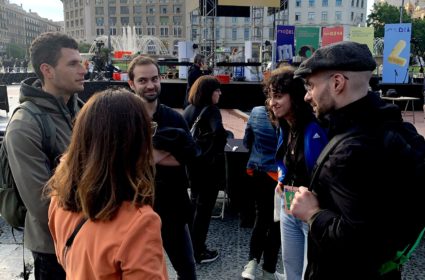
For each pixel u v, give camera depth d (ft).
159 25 298.15
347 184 4.22
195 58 32.27
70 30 344.28
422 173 4.20
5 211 5.95
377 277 4.49
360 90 4.55
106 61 61.87
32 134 5.54
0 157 5.86
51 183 4.31
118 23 304.09
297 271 7.33
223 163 13.55
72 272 3.78
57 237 4.06
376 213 4.18
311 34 48.16
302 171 6.52
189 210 7.54
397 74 44.42
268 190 9.26
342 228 4.22
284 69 6.82
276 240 9.26
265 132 9.11
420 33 161.38
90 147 3.74
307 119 6.41
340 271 4.63
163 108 7.76
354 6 236.84
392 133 4.28
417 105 41.57
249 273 9.68
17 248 11.62
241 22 236.22
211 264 10.77
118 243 3.51
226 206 14.90
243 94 42.09
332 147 4.49
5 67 96.99
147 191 3.76
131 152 3.74
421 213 4.30
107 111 3.75
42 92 5.90
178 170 7.27
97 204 3.65
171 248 7.50
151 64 7.41
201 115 10.23
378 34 176.24
